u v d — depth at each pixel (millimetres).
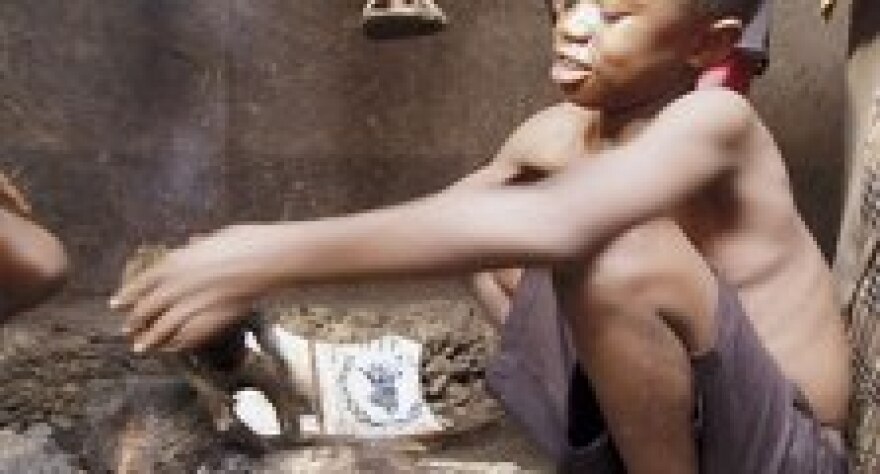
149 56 2809
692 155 1547
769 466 1574
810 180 2584
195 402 1816
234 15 2842
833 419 1720
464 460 2232
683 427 1545
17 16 2732
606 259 1467
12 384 2256
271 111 2912
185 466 1759
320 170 2961
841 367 1729
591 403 1634
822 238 2539
